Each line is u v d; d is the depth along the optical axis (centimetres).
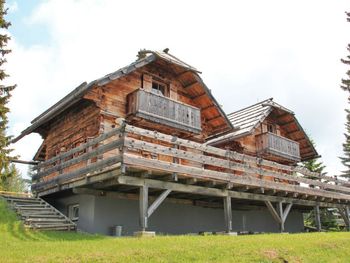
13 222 1169
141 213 1190
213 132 2011
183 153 1312
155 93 1661
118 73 1484
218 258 804
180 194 1527
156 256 774
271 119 2397
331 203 2148
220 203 1816
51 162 1560
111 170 1163
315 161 3569
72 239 1034
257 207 2058
